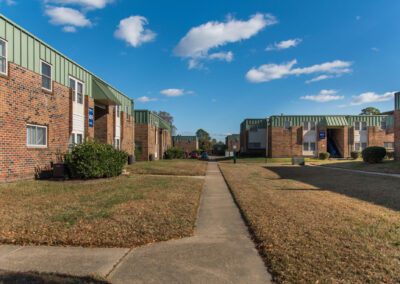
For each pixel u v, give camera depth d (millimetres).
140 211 7676
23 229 6062
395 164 22047
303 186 13453
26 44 13477
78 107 18625
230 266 4504
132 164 27125
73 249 5164
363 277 3990
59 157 16016
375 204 8969
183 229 6285
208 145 95938
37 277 4012
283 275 4078
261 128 55250
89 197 9664
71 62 17578
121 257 4832
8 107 12328
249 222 6824
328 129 51844
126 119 29875
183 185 13125
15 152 12773
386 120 48250
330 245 5156
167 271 4332
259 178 17438
